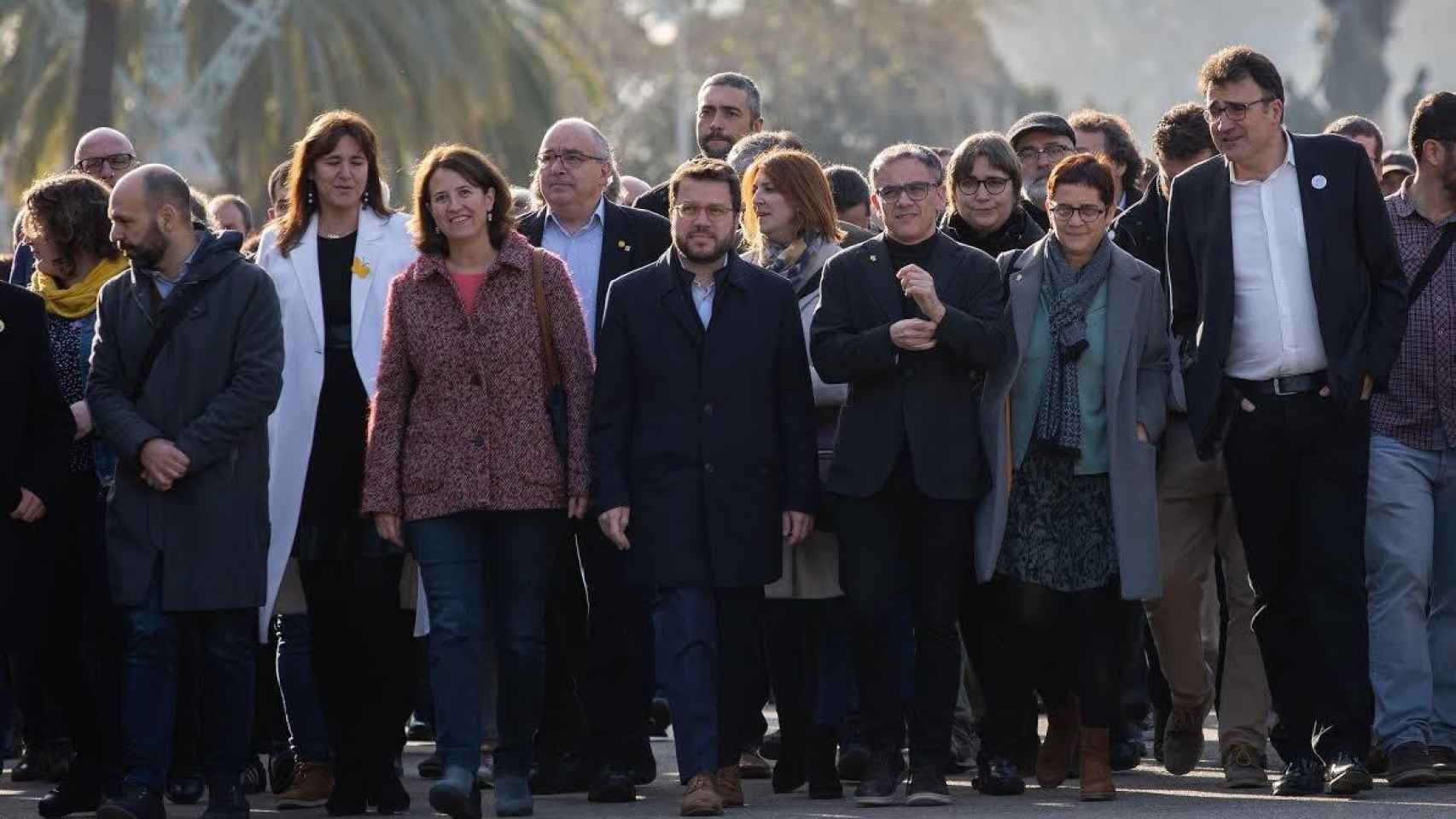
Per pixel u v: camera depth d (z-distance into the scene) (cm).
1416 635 2559
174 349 2398
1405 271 2581
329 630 2538
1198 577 2656
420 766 2912
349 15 10281
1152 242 2744
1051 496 2495
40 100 10638
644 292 2497
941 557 2452
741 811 2445
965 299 2475
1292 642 2498
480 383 2392
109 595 2509
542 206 2816
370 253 2566
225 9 10331
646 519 2464
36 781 2947
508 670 2406
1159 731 2917
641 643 2608
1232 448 2503
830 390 2655
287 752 2803
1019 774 2559
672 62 17600
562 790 2695
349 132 2561
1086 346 2481
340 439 2538
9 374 2467
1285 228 2478
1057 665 2594
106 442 2442
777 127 17662
